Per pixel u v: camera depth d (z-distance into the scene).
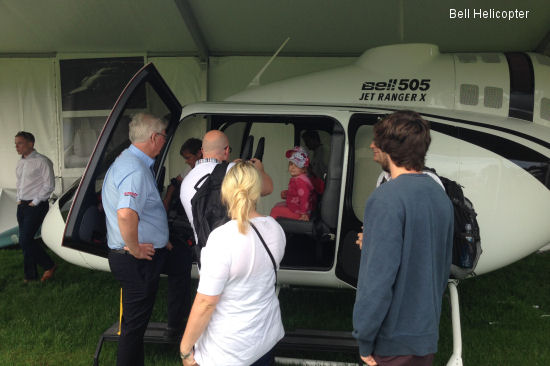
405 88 2.70
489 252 2.51
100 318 2.97
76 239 1.90
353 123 2.54
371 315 1.19
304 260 2.76
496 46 4.49
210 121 3.12
